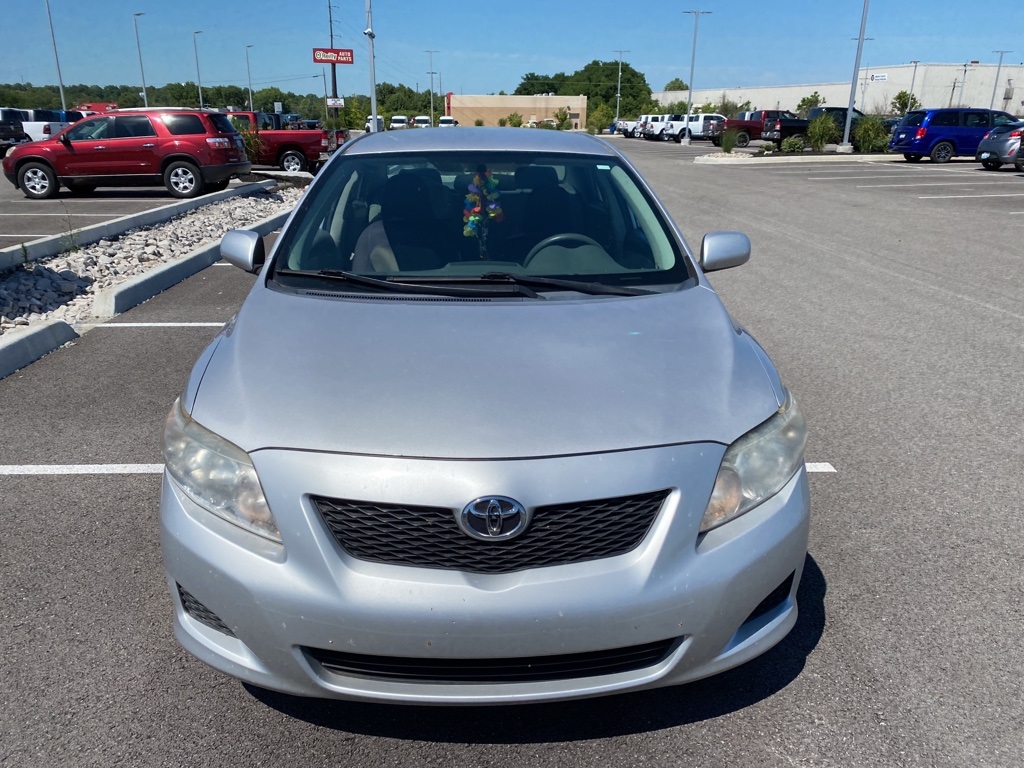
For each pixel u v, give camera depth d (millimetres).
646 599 2072
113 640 2828
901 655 2762
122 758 2305
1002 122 28281
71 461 4242
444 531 2059
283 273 3082
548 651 2062
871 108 87438
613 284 3053
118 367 5734
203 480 2229
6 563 3305
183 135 16828
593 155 3758
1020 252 10672
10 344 5695
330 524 2100
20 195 17875
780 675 2660
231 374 2449
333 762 2293
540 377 2355
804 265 9867
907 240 11672
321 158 23250
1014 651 2783
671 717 2469
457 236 3293
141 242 10719
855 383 5578
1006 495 3961
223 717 2465
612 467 2109
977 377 5699
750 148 40969
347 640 2062
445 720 2453
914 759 2307
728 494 2217
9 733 2393
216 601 2170
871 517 3742
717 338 2660
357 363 2418
